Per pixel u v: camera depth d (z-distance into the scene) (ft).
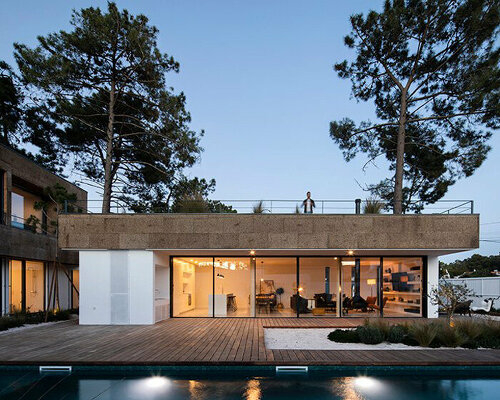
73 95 53.98
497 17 42.22
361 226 37.91
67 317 45.09
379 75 50.42
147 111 56.65
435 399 17.56
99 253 38.32
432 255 42.78
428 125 53.67
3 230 43.24
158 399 17.38
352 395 17.94
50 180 56.44
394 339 27.37
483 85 44.27
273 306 42.65
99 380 20.08
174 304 43.04
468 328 28.02
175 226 38.19
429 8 44.52
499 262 134.21
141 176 66.44
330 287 42.88
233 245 37.93
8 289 46.11
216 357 22.22
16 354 23.36
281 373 21.13
